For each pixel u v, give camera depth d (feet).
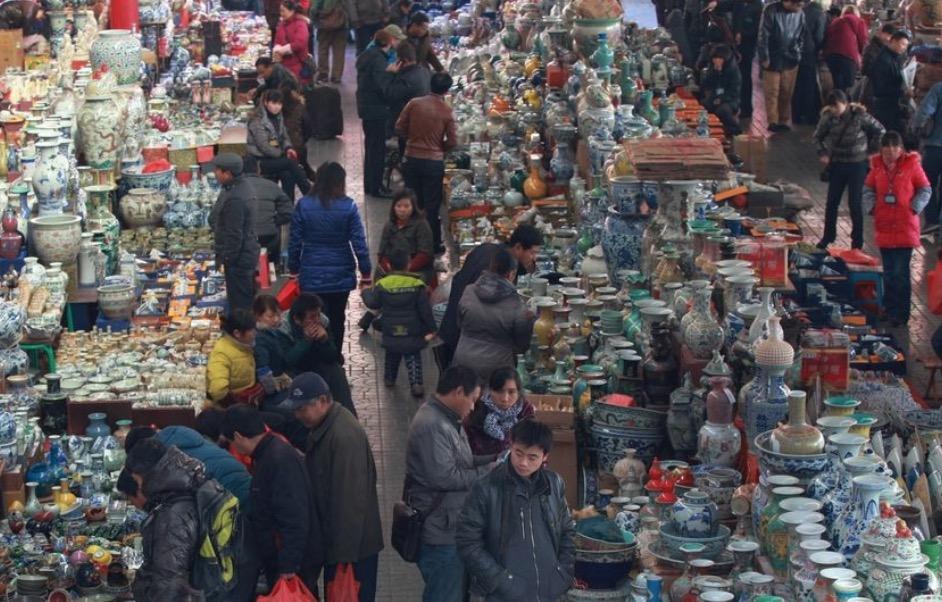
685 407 73.77
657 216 87.71
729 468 69.92
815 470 61.52
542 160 120.47
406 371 101.35
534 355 83.20
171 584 58.08
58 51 137.49
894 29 144.66
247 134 124.57
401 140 139.85
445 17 184.55
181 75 146.51
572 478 75.00
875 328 104.53
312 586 65.36
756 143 125.70
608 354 79.82
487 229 116.57
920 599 52.65
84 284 97.45
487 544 57.00
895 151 106.63
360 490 65.77
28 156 102.63
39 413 80.84
